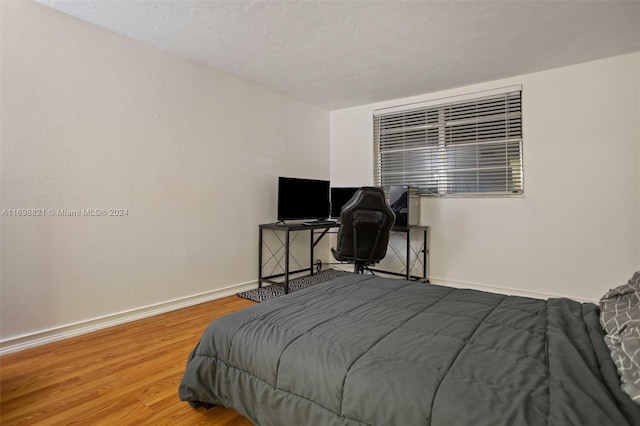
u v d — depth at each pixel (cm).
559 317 139
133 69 272
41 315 227
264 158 387
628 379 86
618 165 297
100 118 254
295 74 344
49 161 229
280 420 121
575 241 316
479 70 329
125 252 269
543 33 256
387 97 418
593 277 308
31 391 170
